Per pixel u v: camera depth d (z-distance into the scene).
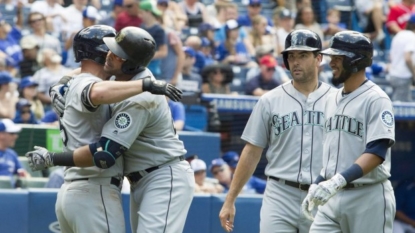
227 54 31.97
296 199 16.83
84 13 28.78
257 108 17.27
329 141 15.74
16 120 26.06
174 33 29.08
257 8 33.56
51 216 21.39
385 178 15.49
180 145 15.05
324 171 15.72
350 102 15.47
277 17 34.25
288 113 16.95
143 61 14.38
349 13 36.97
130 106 14.16
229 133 29.30
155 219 14.51
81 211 14.49
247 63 31.73
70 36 28.80
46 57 27.42
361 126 15.34
